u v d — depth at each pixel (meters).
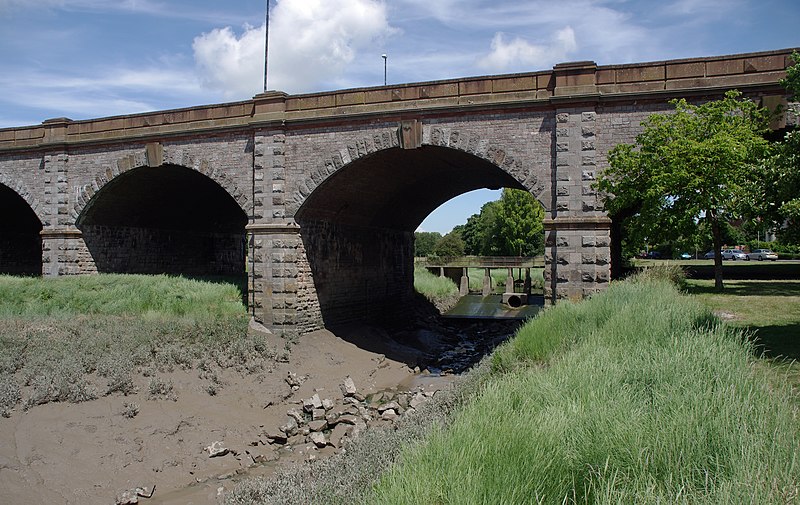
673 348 11.16
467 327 42.47
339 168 26.95
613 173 22.97
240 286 33.69
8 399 16.50
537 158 24.28
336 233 32.25
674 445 6.85
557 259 23.64
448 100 25.34
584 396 9.20
